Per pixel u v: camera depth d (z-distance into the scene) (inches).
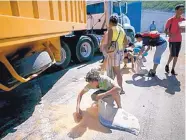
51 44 161.5
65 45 220.4
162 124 103.7
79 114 113.2
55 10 136.9
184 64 227.1
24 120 111.9
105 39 154.9
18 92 156.3
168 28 177.8
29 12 98.9
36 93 152.5
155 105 125.1
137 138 92.4
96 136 94.4
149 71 187.9
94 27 326.0
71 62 259.1
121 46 136.0
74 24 186.9
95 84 107.6
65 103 132.2
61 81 180.5
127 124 102.1
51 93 151.3
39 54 128.3
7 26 76.5
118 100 112.7
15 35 82.6
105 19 304.2
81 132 98.0
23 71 109.7
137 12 556.7
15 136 96.8
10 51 100.6
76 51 241.3
